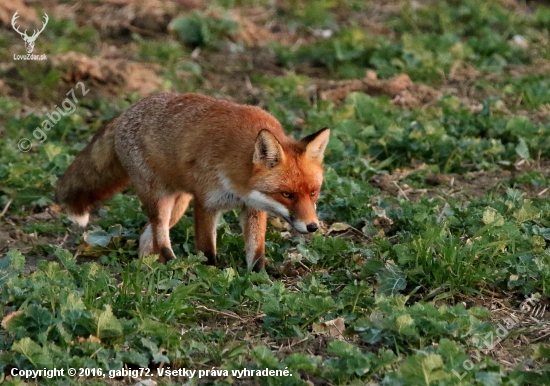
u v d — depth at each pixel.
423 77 20.56
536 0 27.94
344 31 23.20
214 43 22.78
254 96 19.16
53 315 8.85
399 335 8.94
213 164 11.04
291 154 10.86
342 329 9.35
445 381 7.78
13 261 10.37
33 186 13.59
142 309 9.30
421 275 10.50
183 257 11.77
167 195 11.67
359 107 16.88
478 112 17.69
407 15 25.22
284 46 22.78
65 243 12.46
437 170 14.71
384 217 12.42
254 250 11.20
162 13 23.83
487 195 12.97
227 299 9.90
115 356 8.52
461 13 25.47
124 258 11.77
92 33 22.56
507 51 22.23
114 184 12.55
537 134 15.92
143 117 11.77
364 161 14.44
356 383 8.14
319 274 10.80
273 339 9.25
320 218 12.62
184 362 8.67
